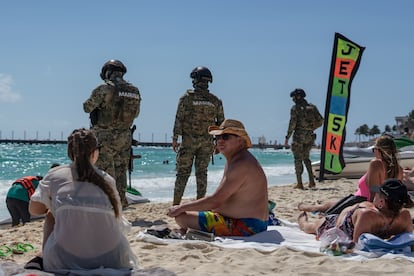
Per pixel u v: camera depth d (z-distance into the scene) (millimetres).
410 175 9570
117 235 4414
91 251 4312
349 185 16047
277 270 4953
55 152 63281
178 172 9555
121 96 8883
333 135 14531
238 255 5461
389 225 5691
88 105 8766
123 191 9789
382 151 6785
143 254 5602
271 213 7457
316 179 18750
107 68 9031
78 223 4297
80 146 4410
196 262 5273
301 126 14852
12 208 9188
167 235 6355
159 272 4324
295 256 5445
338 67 14289
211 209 6352
